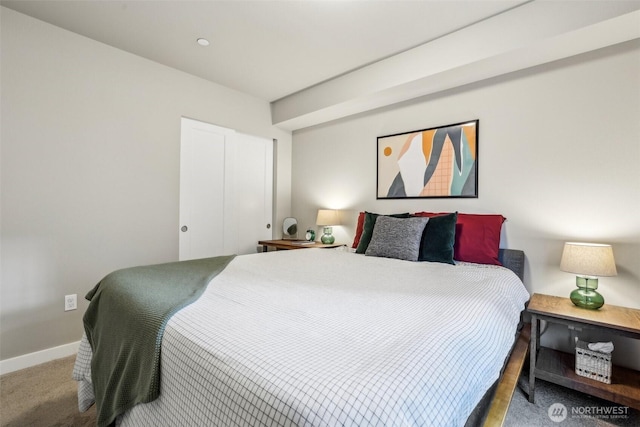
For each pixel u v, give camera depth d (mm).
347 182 3414
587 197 1985
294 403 554
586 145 1987
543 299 1935
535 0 1857
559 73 2086
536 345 1880
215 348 760
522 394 1751
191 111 2949
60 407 1604
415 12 1980
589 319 1566
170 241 2812
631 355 1811
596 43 1869
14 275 2010
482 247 2186
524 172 2236
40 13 2014
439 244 2191
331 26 2145
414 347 744
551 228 2125
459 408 689
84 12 2004
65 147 2207
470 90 2496
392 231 2381
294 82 3117
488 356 927
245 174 3549
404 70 2479
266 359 685
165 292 1233
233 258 2154
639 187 1815
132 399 970
